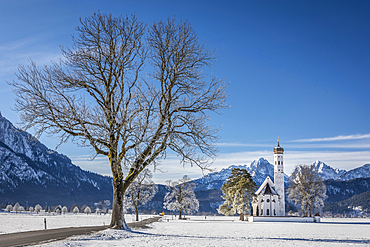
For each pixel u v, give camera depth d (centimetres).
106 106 2656
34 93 2472
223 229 4734
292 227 5919
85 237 2262
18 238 2234
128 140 2597
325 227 6200
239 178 9112
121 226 2705
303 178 10000
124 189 2758
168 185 10419
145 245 1936
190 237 2681
